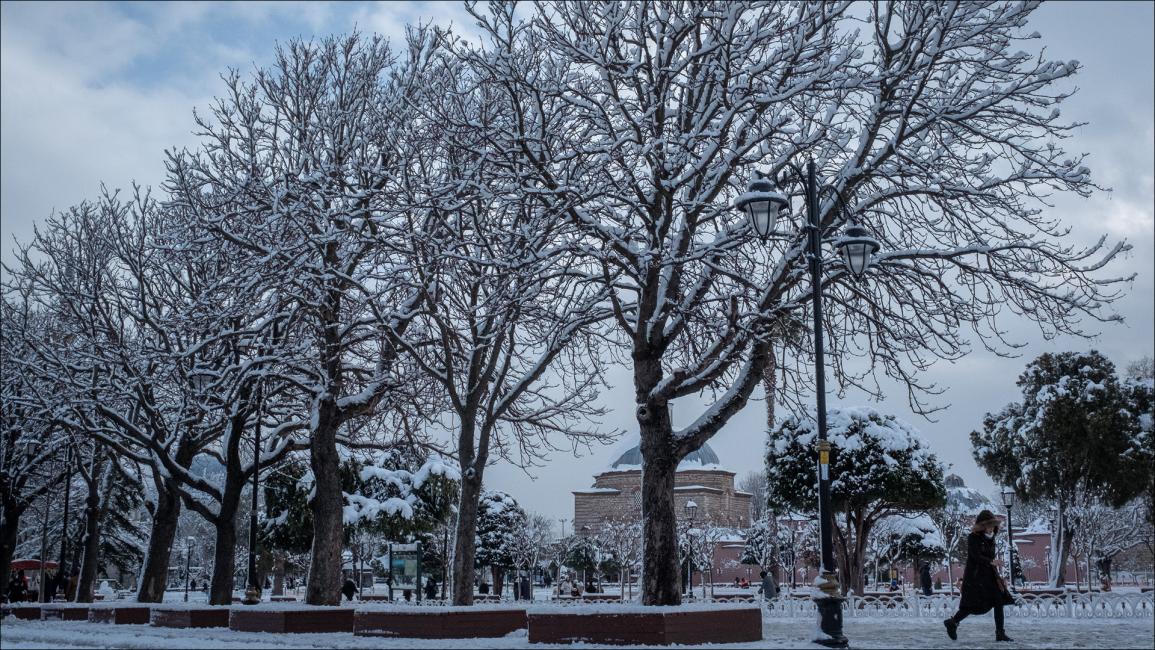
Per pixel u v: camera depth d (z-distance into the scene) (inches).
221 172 949.8
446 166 828.0
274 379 986.1
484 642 593.0
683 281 805.2
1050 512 2135.8
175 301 995.3
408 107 875.4
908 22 696.4
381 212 775.1
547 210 679.1
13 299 1235.2
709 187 698.2
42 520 1995.6
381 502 1701.5
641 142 671.1
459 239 741.9
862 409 1261.1
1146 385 1572.3
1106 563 2439.7
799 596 1354.6
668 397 667.4
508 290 721.0
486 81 719.7
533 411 1008.2
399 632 641.6
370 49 979.9
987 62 703.7
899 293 748.6
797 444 1253.7
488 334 742.5
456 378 982.4
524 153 679.7
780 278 671.1
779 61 676.1
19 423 1269.7
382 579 3334.2
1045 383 1622.8
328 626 737.6
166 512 1085.1
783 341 750.5
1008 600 570.9
